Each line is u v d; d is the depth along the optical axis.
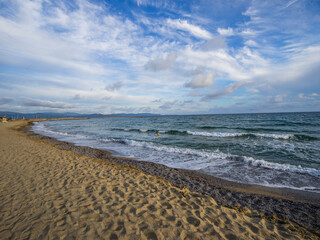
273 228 3.08
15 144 10.83
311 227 3.23
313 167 7.07
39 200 3.55
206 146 11.50
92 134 20.84
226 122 33.44
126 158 9.02
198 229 2.80
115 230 2.64
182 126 27.50
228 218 3.25
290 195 4.71
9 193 3.88
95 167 6.30
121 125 37.12
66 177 5.04
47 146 10.67
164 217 3.09
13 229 2.60
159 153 10.10
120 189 4.30
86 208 3.27
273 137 14.08
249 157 8.23
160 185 4.80
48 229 2.61
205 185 5.35
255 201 4.32
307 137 13.24
